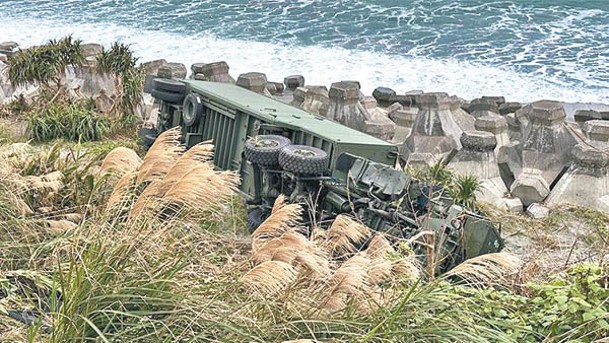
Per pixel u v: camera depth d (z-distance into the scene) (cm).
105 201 1308
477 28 5841
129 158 1140
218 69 2797
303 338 849
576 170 2106
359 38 5678
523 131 2473
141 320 800
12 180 1341
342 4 6512
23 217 1153
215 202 991
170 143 1169
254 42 5631
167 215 986
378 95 2986
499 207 2053
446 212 1434
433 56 5259
